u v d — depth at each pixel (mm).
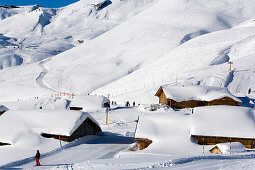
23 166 22359
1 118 31812
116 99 69375
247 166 16359
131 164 18156
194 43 109562
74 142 30422
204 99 46594
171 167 16641
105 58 151625
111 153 27078
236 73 64938
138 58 145125
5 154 25828
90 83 119438
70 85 118375
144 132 27609
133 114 47562
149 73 94000
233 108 29359
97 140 32875
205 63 88312
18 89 110438
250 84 59938
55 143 29281
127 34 185500
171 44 156875
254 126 26609
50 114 32344
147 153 24438
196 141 26719
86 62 149000
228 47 95938
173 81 68812
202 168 16203
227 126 26750
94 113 50312
